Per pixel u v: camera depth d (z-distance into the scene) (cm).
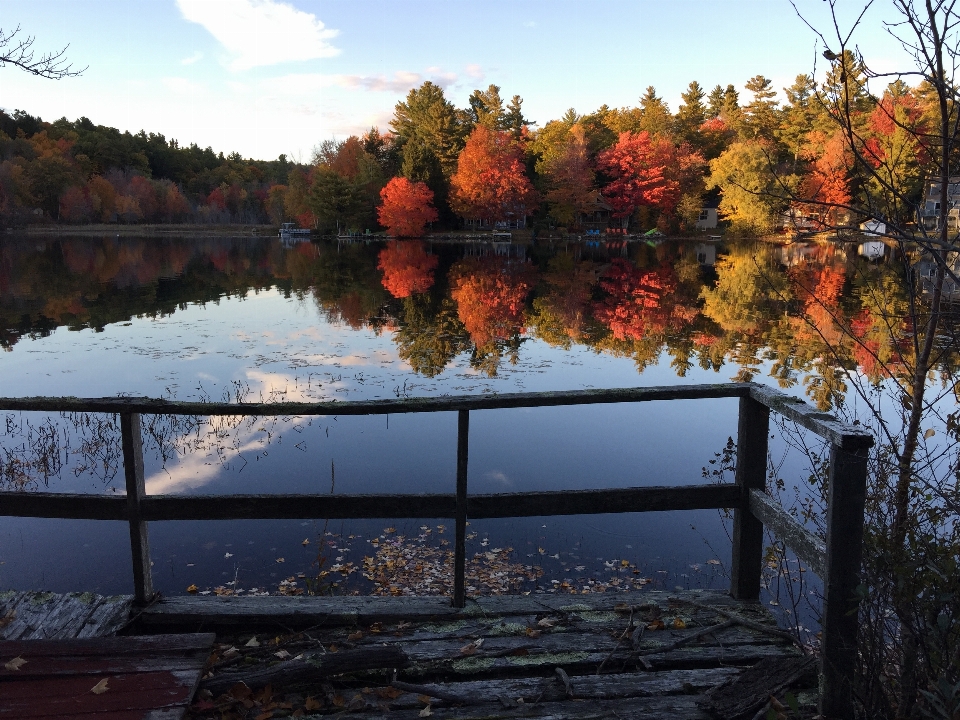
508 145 6681
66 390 1043
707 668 261
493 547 536
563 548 533
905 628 225
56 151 9262
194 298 2352
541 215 7206
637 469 695
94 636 270
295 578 483
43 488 653
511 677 256
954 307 247
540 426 849
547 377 1141
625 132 6366
